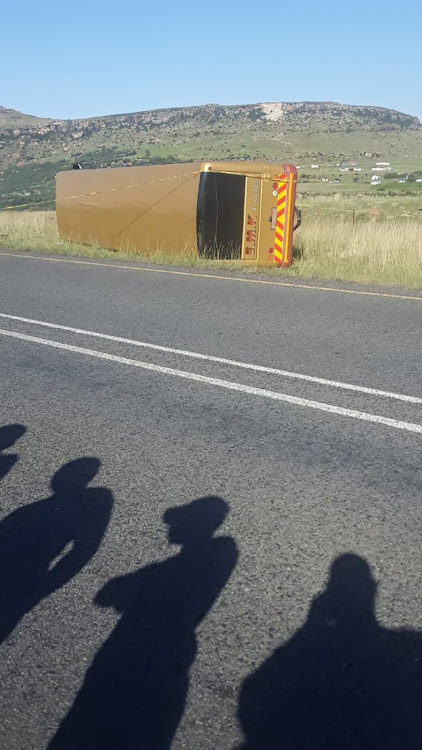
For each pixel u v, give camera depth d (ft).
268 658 8.02
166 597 9.15
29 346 22.20
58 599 9.19
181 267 39.29
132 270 38.22
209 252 41.22
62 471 13.03
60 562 10.02
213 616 8.75
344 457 13.28
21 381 18.65
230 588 9.30
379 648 8.14
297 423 15.05
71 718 7.27
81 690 7.64
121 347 21.68
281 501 11.60
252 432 14.60
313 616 8.70
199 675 7.80
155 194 43.83
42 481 12.64
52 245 50.39
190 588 9.32
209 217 40.60
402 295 30.07
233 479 12.45
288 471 12.72
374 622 8.58
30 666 8.02
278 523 10.91
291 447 13.79
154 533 10.72
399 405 16.02
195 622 8.66
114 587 9.41
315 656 8.03
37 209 102.58
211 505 11.53
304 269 37.32
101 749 6.89
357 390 17.11
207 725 7.14
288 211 40.01
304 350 20.93
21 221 68.95
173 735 7.04
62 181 53.67
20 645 8.36
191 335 22.97
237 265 39.68
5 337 23.40
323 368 19.02
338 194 159.84
